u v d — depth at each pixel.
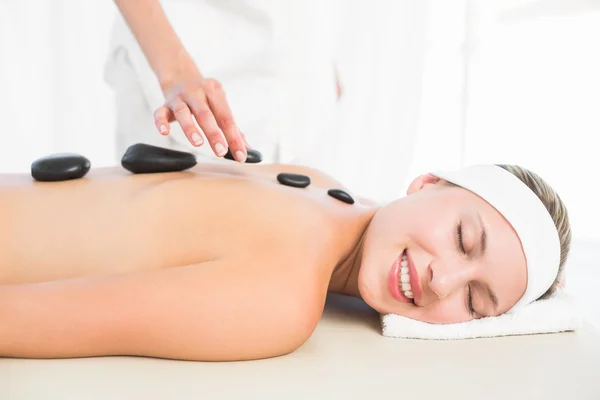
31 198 1.05
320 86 1.71
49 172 1.09
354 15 1.87
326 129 1.82
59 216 1.03
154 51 1.26
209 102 1.11
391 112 1.96
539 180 1.21
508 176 1.18
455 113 2.34
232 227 1.02
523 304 1.14
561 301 1.18
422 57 1.96
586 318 1.31
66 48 2.34
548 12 2.22
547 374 0.97
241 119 1.65
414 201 1.18
